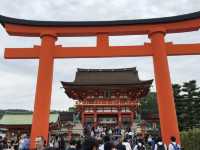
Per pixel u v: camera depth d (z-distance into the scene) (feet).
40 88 46.96
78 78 126.00
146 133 99.66
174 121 44.73
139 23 51.24
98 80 122.72
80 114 112.88
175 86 104.27
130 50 49.73
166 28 51.26
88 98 111.24
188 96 100.17
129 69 133.08
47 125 46.06
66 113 139.23
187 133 55.26
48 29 51.78
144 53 49.62
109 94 110.83
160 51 48.49
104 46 50.44
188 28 51.03
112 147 26.37
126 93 111.45
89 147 24.34
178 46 49.78
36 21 51.80
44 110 46.09
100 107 109.60
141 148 45.52
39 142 40.73
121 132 84.33
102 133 79.77
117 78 124.77
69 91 111.86
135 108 108.88
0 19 51.16
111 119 111.34
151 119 118.11
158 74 47.34
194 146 50.85
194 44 49.52
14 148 55.98
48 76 47.98
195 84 101.24
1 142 56.03
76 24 51.52
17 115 119.85
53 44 50.88
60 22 51.67
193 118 97.35
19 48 50.37
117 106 108.47
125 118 108.88
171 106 45.34
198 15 50.16
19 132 112.37
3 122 112.88
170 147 35.94
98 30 51.65
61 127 113.80
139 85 107.24
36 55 49.98
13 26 51.98
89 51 49.98
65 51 50.24
